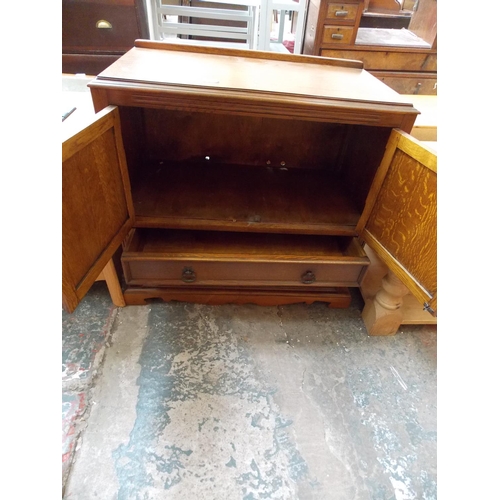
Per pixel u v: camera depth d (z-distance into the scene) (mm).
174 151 1284
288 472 798
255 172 1303
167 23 1660
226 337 1102
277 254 1131
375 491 782
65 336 1053
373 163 1036
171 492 746
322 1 1597
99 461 784
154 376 967
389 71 1821
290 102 814
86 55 1451
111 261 1015
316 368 1036
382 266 1244
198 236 1193
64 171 630
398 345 1133
